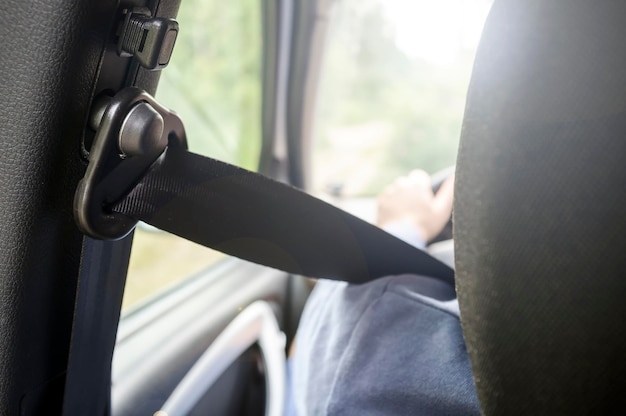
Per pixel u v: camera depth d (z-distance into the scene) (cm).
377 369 56
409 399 54
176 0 48
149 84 49
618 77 35
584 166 36
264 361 113
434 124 187
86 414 54
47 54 41
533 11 36
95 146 43
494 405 42
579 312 37
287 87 165
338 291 66
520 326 39
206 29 135
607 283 37
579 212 36
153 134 44
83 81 43
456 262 42
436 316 58
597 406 39
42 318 49
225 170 52
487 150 38
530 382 40
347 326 60
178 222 52
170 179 51
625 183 35
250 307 118
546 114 36
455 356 55
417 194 107
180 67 127
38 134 43
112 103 43
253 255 57
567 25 36
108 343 54
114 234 48
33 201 44
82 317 50
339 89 179
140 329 111
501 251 39
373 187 174
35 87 42
